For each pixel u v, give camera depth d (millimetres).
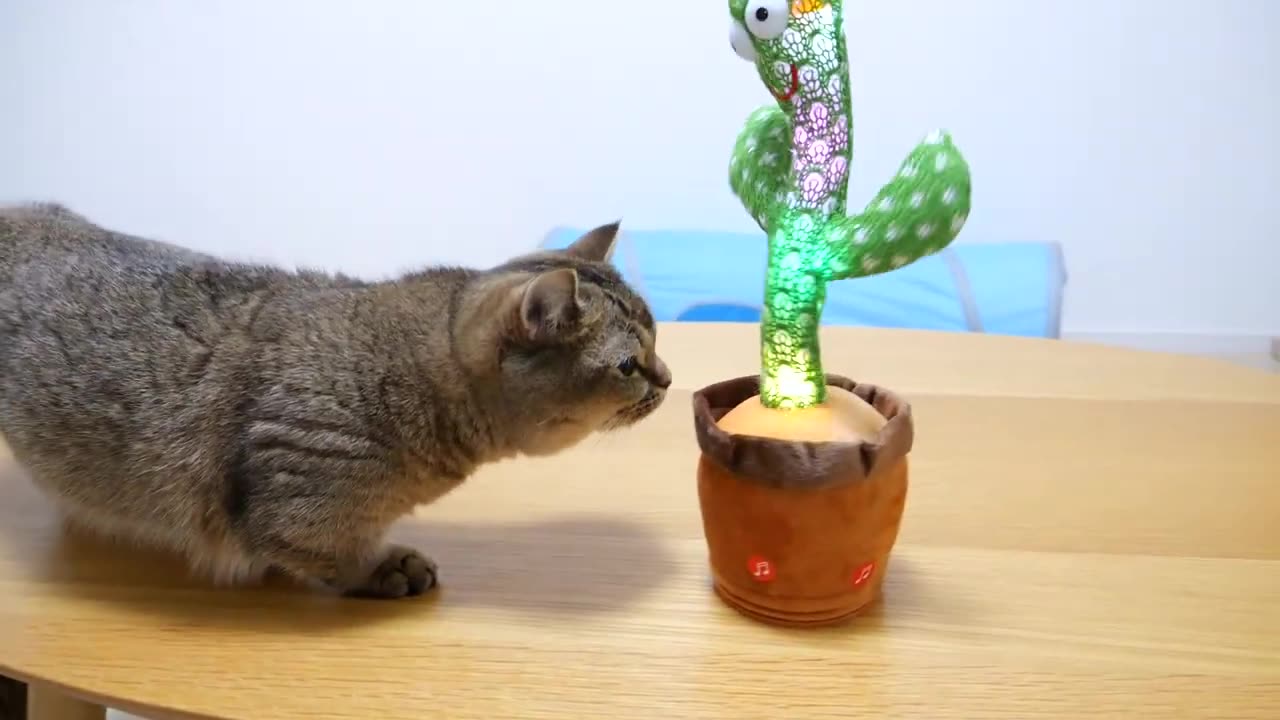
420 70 2326
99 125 2371
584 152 2379
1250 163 2322
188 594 895
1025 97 2291
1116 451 1216
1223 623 845
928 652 803
